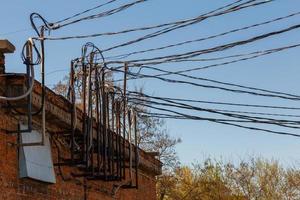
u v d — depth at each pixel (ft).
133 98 62.44
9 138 38.81
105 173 52.80
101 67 52.08
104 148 52.95
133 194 72.64
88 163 48.98
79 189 52.47
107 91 56.44
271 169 175.11
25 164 39.88
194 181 160.35
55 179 45.80
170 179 155.74
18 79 38.24
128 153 64.34
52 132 46.32
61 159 47.60
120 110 59.21
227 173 168.55
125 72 53.93
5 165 37.91
